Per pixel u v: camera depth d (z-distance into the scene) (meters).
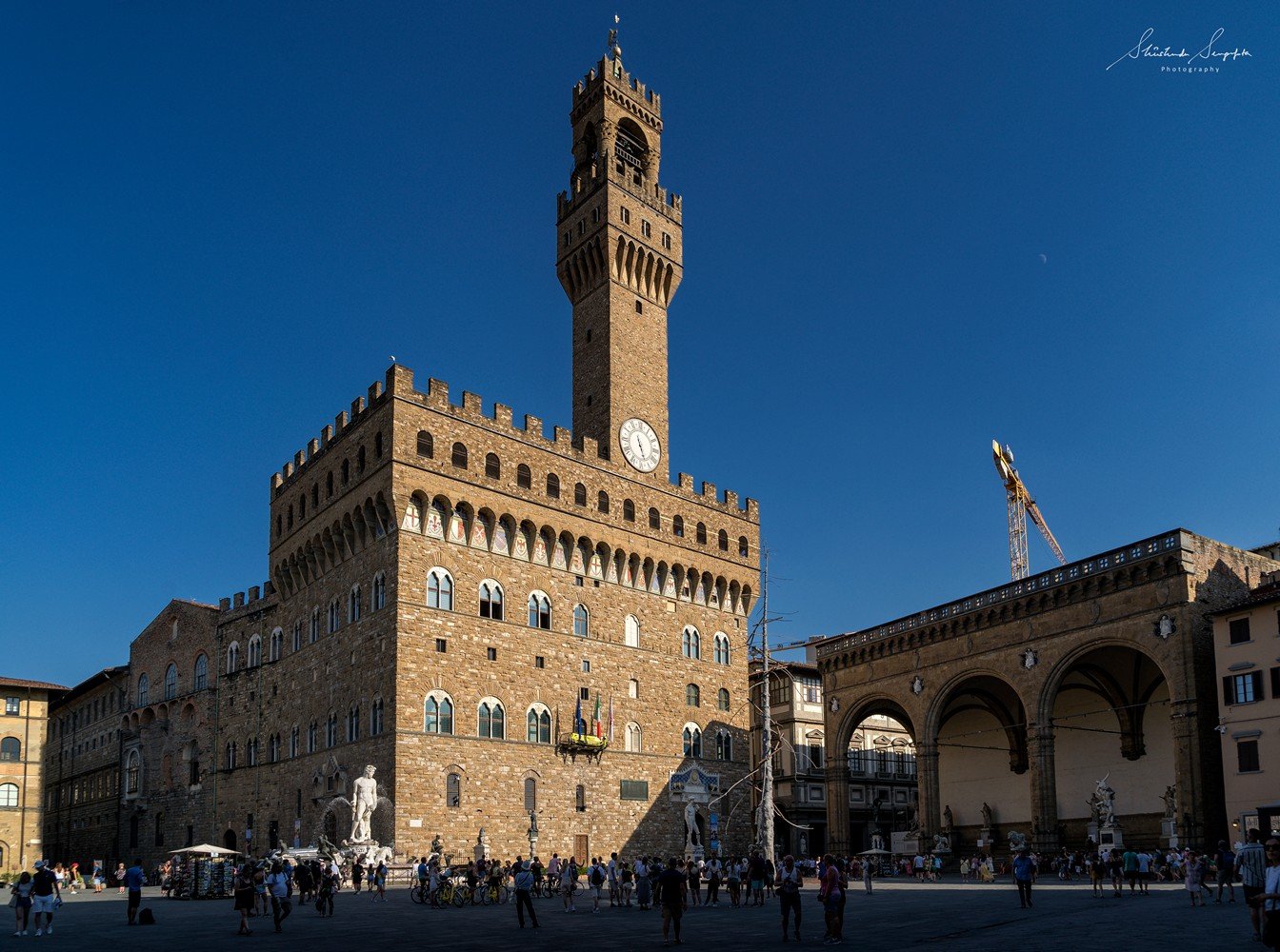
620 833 90.69
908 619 100.00
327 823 83.88
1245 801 71.56
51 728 152.00
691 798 97.19
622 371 102.00
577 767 88.81
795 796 120.50
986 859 83.81
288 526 99.38
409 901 63.75
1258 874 35.31
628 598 97.44
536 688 87.50
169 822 108.56
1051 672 85.62
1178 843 74.38
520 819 83.62
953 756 114.50
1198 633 76.56
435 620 81.88
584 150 110.38
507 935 42.69
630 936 42.12
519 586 88.56
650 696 96.81
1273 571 85.00
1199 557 78.56
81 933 44.81
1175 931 37.50
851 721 105.94
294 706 93.88
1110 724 97.00
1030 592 88.19
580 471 95.44
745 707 106.19
